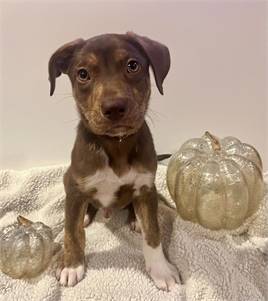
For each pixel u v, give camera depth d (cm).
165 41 46
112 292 32
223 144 42
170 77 47
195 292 32
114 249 36
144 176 33
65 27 45
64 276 33
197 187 38
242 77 47
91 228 40
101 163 32
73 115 48
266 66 47
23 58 46
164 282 32
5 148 49
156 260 34
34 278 34
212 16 45
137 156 33
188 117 48
